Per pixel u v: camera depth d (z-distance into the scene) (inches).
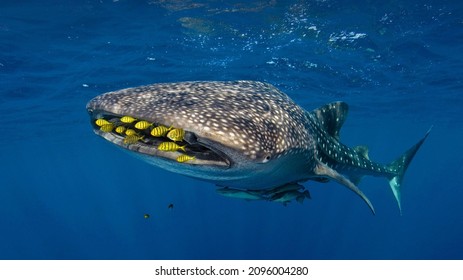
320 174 185.5
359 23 461.7
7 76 591.2
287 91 811.4
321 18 446.6
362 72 671.8
